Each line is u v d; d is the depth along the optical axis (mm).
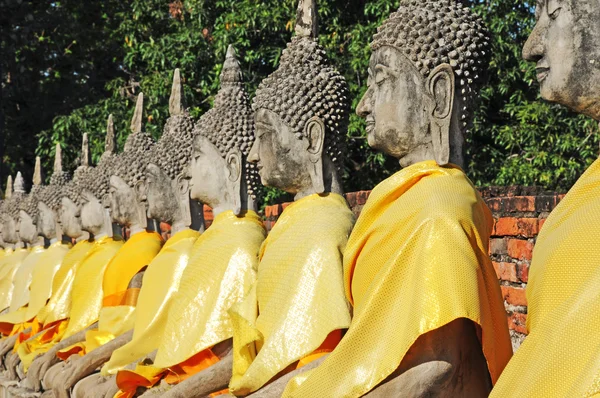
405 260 4219
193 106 16141
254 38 15258
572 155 13703
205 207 11867
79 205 11617
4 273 14844
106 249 10281
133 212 9516
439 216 4188
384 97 4750
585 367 3109
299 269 5434
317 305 5293
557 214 3711
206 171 7238
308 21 6109
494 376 4066
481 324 3951
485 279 4160
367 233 4570
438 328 4090
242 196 7137
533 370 3342
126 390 7555
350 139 13891
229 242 6867
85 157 12242
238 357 5652
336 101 5938
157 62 16594
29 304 12164
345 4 14625
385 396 4105
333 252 5402
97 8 24250
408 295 4121
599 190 3559
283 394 4621
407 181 4531
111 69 25109
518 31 13617
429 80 4637
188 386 6391
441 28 4672
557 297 3449
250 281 6691
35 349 11086
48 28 23672
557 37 3703
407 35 4691
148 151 9258
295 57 6020
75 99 24328
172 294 7758
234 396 5672
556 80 3723
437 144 4621
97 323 9820
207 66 16203
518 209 6684
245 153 7164
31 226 14750
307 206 5797
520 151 14133
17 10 23219
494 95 14359
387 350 4102
